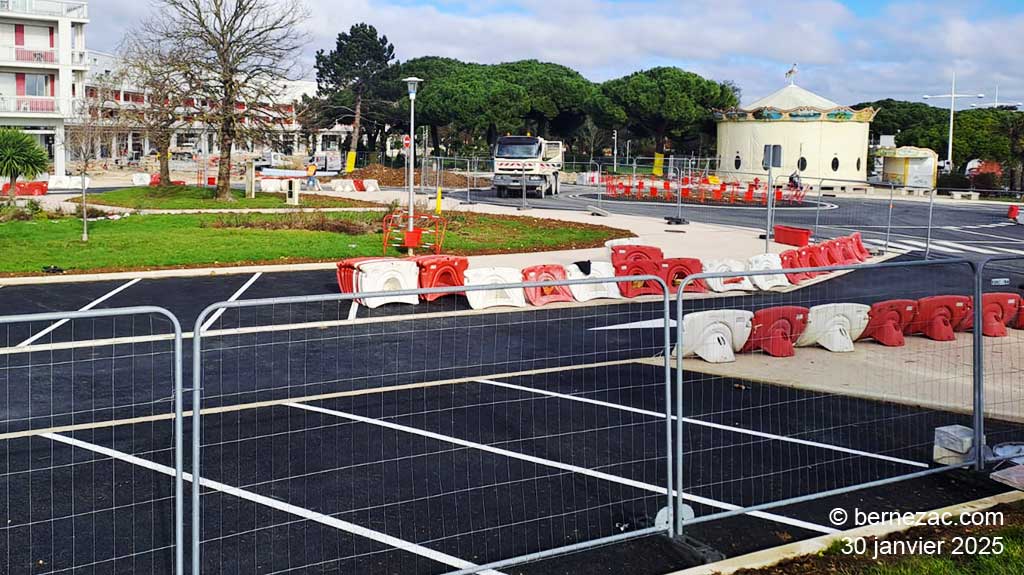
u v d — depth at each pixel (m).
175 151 81.12
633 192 50.28
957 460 7.76
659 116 76.25
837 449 8.34
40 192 40.84
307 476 7.45
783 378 10.77
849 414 9.46
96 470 7.54
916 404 9.77
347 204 35.44
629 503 6.95
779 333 12.02
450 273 16.02
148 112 35.88
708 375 10.98
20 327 13.23
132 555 5.95
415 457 7.94
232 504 6.85
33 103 56.88
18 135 30.91
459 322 13.98
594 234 26.61
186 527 6.41
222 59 34.62
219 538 6.23
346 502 6.91
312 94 85.44
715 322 11.67
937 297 13.34
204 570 5.74
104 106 44.31
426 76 86.12
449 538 6.27
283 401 9.63
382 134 81.75
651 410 9.49
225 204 33.94
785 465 7.88
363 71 75.31
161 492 7.07
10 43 56.44
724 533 6.41
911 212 40.94
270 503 6.88
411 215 21.72
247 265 19.34
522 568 5.79
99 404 9.48
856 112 61.50
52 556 5.92
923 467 7.89
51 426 8.73
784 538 6.33
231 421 8.94
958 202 49.34
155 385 10.23
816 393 10.24
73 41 59.44
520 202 40.69
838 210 40.94
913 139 79.31
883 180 64.06
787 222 33.72
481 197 44.03
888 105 106.25
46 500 6.88
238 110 40.09
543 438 8.52
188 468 7.60
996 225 35.28
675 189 51.00
